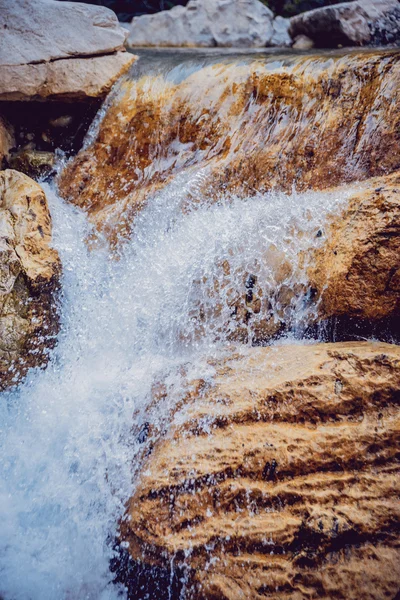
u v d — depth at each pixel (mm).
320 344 2543
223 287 2852
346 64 3285
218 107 3584
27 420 2553
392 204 2551
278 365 2348
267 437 2045
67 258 3090
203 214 3209
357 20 5379
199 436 2131
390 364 2127
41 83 3875
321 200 2936
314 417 2084
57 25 3920
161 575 1905
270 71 3521
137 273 3068
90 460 2307
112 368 2762
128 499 2074
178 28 6059
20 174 3141
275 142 3359
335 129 3191
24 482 2357
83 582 2066
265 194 3254
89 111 4098
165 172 3564
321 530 1815
